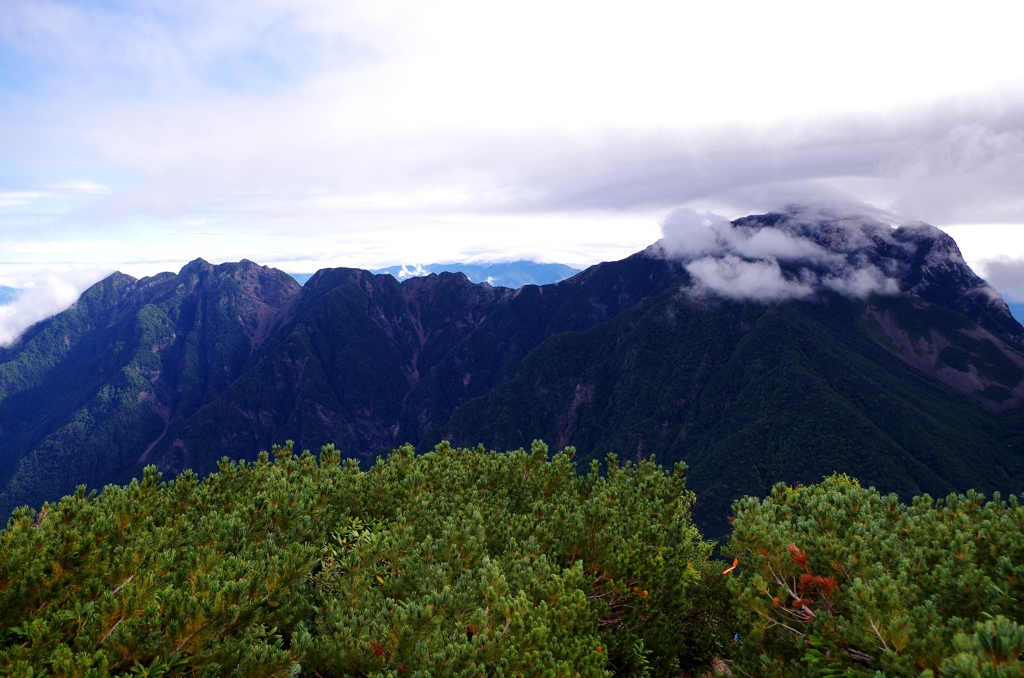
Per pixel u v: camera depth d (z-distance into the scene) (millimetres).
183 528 9133
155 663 5578
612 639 8586
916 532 8484
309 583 8680
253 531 9031
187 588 6613
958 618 6234
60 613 6004
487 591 7391
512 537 9516
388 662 6438
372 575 8734
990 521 7941
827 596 7461
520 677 6500
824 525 8797
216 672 5781
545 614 7297
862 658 6691
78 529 7180
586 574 9359
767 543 7992
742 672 8375
